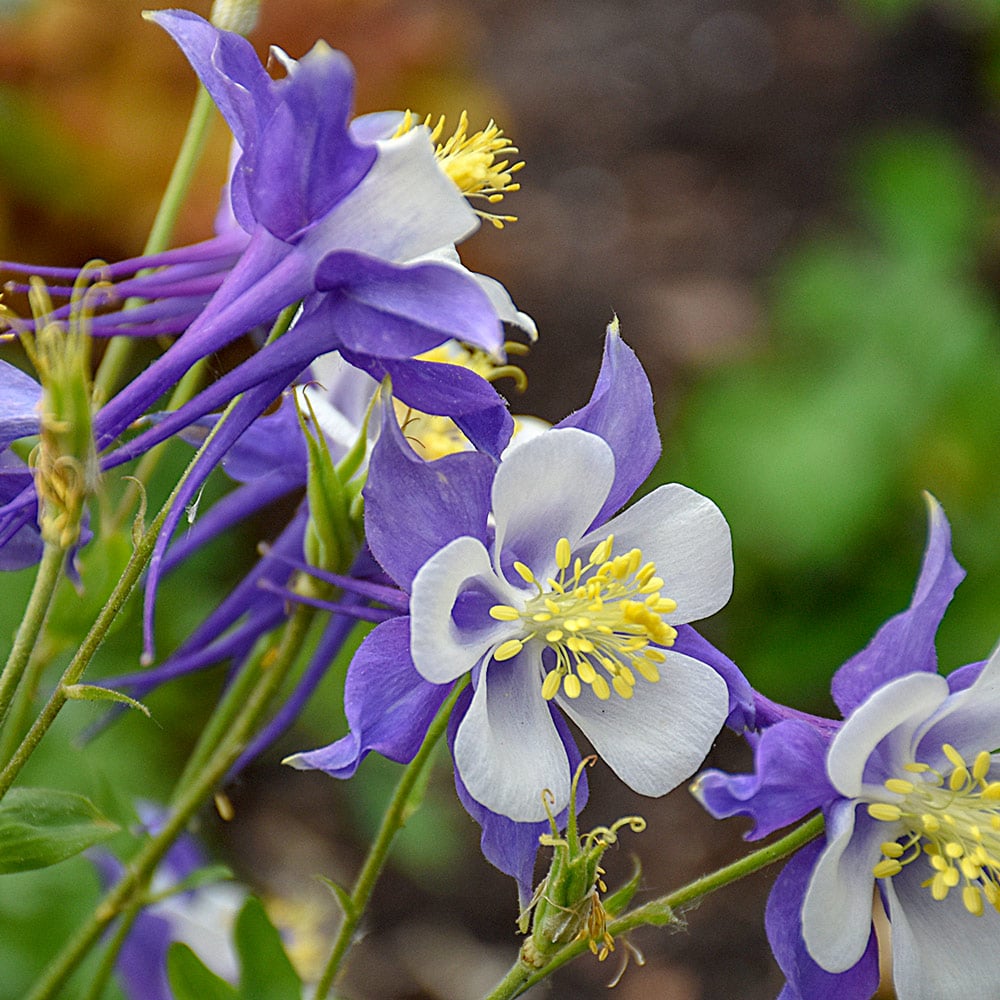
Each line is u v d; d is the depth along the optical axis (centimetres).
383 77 124
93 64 117
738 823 127
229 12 74
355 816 126
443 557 67
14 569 71
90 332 69
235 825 123
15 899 84
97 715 89
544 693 69
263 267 68
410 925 120
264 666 75
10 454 71
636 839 126
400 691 68
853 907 69
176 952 73
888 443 130
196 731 107
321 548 71
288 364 68
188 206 117
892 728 69
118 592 68
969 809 69
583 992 117
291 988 74
